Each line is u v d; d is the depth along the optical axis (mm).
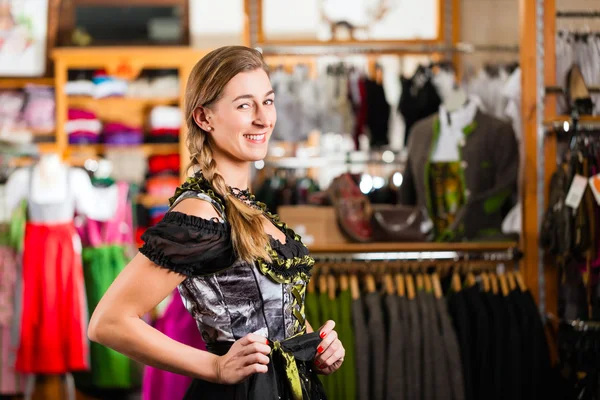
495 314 3592
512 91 4336
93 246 5531
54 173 5395
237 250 1674
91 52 6000
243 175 1817
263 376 1698
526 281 3785
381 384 3559
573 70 3588
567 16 3783
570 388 3570
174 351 1604
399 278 3762
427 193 4371
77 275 5359
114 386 5512
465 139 4367
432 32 6379
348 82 5262
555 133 3779
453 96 4418
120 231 5605
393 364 3553
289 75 5207
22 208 5332
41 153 5965
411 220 4074
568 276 3725
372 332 3572
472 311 3641
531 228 3791
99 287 5492
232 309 1697
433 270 4066
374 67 5375
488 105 4891
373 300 3648
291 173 5297
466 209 4270
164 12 6484
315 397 1823
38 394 5453
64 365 5281
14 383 5367
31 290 5273
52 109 6047
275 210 4973
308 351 1786
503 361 3572
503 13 5023
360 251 3873
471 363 3605
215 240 1659
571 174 3471
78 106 6195
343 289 3678
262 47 4891
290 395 1716
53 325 5258
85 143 6008
